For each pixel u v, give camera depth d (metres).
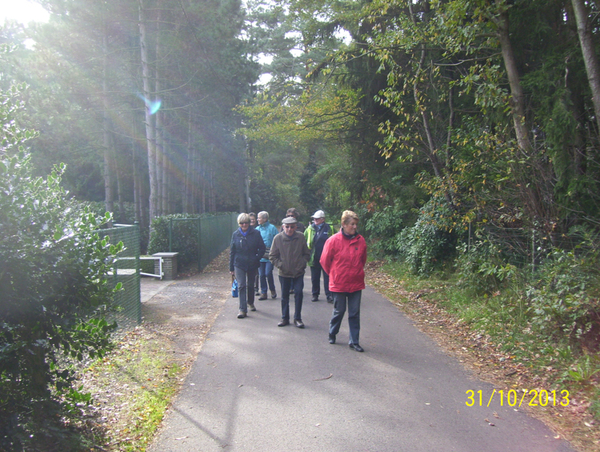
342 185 21.61
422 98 10.88
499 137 8.11
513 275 7.64
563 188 7.34
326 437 4.05
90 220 3.87
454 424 4.29
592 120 7.78
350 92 16.70
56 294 3.58
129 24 18.95
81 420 4.10
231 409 4.62
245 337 7.24
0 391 3.39
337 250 6.66
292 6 15.11
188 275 14.67
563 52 8.15
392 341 7.03
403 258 15.19
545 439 3.99
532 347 6.07
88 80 17.97
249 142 33.75
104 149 19.66
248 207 46.62
